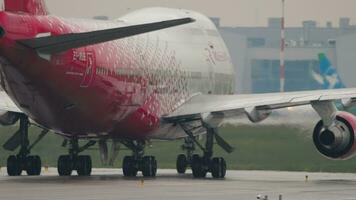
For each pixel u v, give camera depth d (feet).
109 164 421.18
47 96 349.61
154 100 406.62
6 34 325.62
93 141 411.75
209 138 405.39
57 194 293.84
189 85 438.40
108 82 370.32
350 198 293.23
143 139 412.98
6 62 331.98
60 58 343.46
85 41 327.26
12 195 289.33
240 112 397.60
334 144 380.78
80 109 363.15
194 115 410.11
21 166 396.98
